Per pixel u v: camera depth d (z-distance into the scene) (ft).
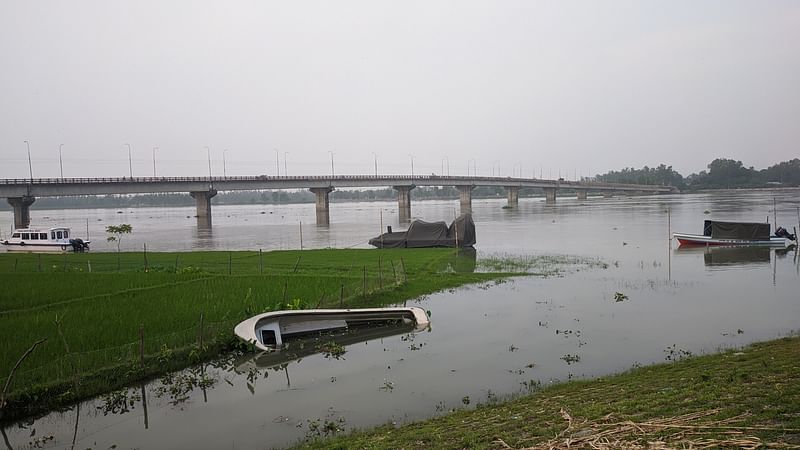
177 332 64.69
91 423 46.34
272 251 171.32
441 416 42.91
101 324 67.62
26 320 68.95
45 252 184.75
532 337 69.46
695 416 30.81
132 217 538.88
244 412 48.06
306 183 373.20
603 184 627.05
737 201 495.00
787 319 76.38
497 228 266.98
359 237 243.19
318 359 63.46
